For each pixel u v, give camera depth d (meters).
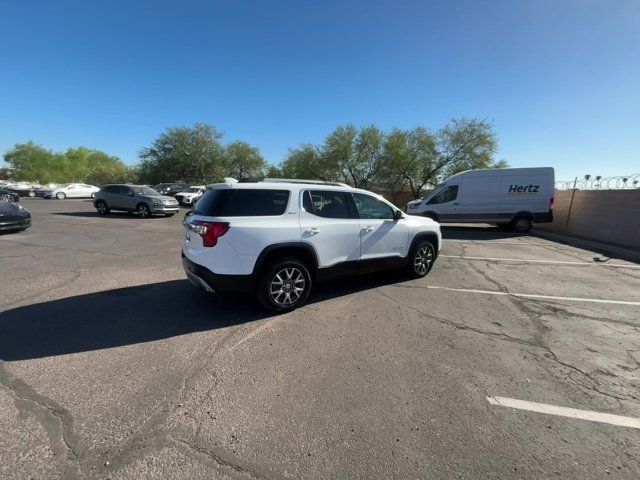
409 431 2.34
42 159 72.31
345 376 3.00
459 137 30.52
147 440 2.20
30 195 38.31
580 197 13.52
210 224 3.94
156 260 7.46
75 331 3.80
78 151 78.38
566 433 2.36
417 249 5.97
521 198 13.48
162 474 1.94
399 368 3.15
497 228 15.46
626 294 5.60
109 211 18.19
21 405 2.50
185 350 3.41
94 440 2.18
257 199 4.23
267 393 2.73
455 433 2.33
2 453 2.05
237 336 3.75
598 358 3.44
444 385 2.90
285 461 2.06
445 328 4.09
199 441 2.20
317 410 2.54
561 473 2.02
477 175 13.74
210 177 45.88
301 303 4.58
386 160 33.06
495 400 2.71
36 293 5.11
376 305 4.81
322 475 1.97
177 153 43.47
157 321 4.11
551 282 6.29
